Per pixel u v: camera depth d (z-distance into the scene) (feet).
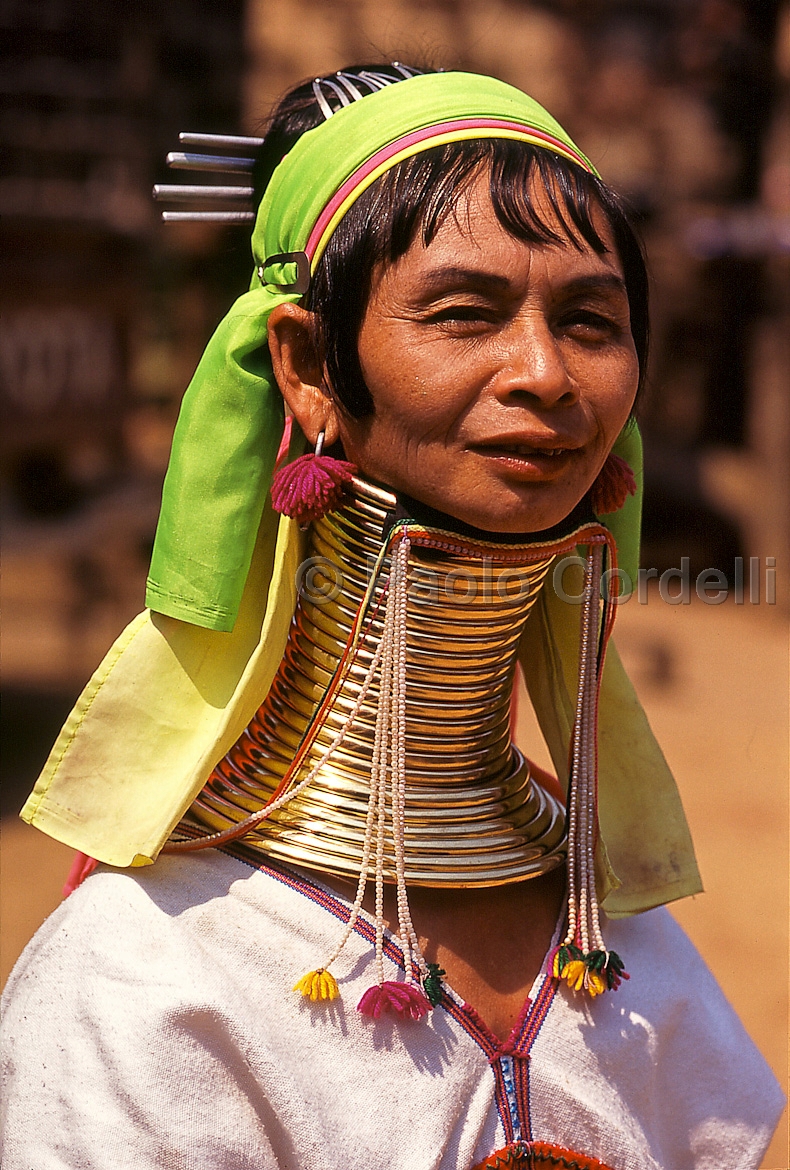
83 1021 10.46
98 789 11.31
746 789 59.16
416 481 10.59
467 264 10.16
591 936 12.45
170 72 61.21
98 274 57.47
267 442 11.29
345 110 11.28
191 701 11.49
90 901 11.18
